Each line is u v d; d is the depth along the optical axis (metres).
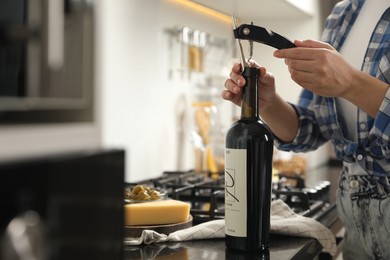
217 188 1.56
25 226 0.49
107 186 0.61
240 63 1.11
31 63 0.55
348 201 1.37
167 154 2.07
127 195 1.25
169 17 2.05
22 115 0.53
